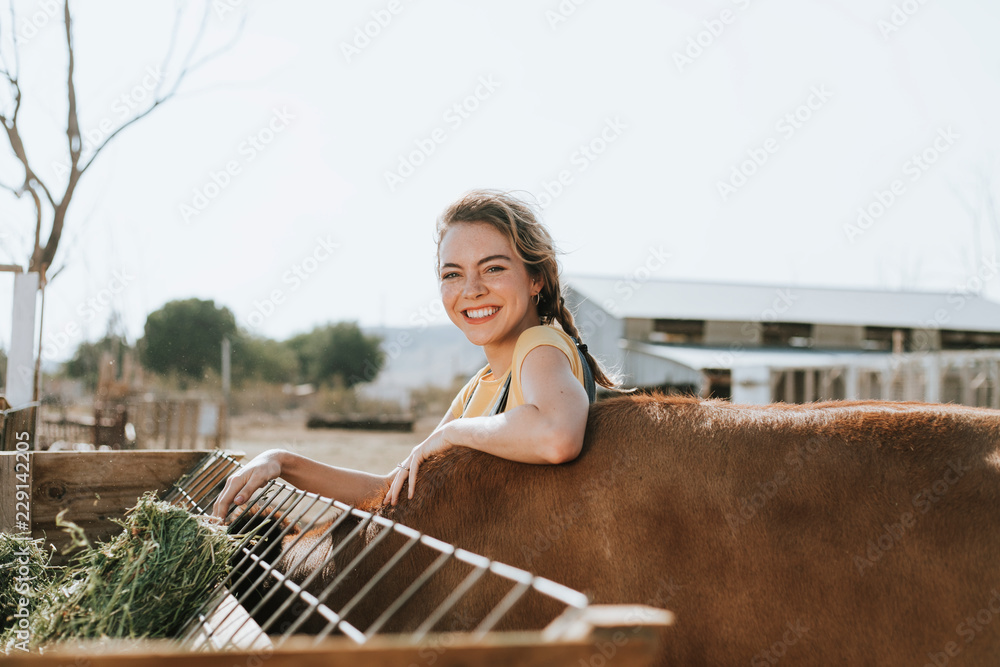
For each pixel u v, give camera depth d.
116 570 1.30
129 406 10.64
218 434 11.65
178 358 23.38
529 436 1.36
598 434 1.45
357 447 17.17
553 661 0.56
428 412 33.00
